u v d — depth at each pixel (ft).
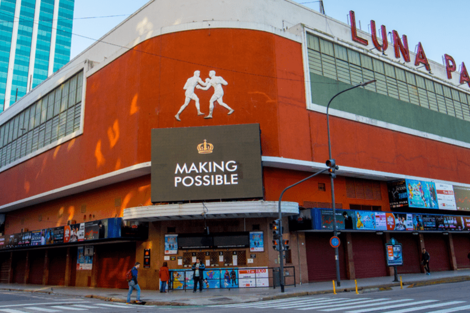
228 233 81.46
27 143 126.82
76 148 103.09
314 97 93.30
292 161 84.53
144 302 60.08
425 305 43.62
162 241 82.12
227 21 88.58
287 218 86.53
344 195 97.35
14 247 119.24
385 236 103.65
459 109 132.67
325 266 91.35
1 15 393.91
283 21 98.94
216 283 79.25
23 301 65.00
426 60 126.52
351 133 97.04
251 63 86.89
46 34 412.77
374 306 44.60
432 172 113.50
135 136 85.56
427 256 99.91
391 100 110.52
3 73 380.37
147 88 87.20
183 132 80.33
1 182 137.59
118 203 94.12
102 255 98.63
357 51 107.24
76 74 110.73
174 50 87.76
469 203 116.78
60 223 112.88
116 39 107.55
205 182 77.71
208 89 85.25
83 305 57.57
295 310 43.52
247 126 79.97
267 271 79.41
